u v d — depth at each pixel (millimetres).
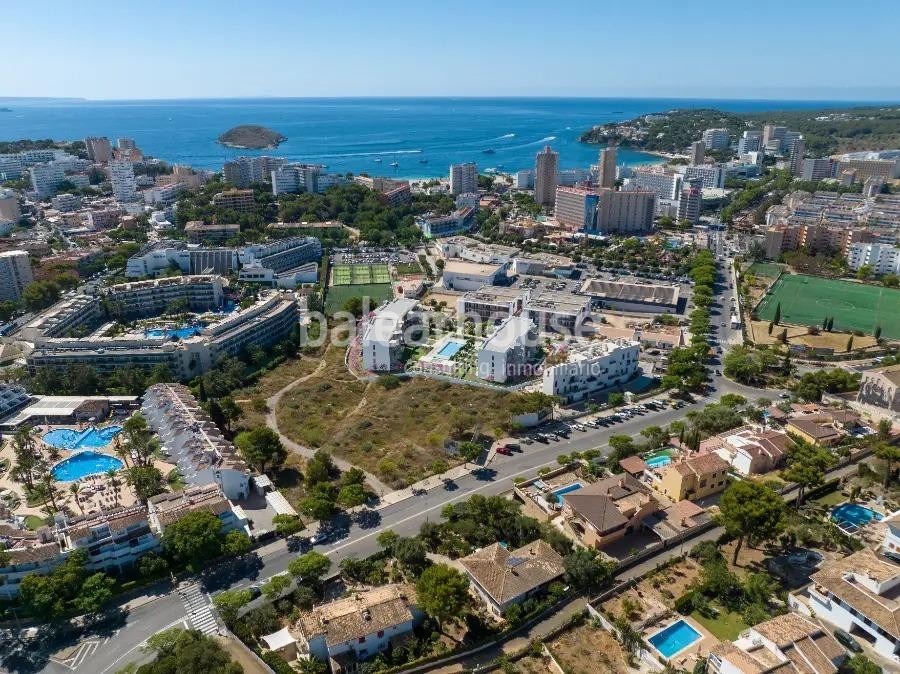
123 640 144000
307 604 152875
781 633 129000
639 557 164625
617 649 138625
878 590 141250
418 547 163500
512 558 157750
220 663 126312
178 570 164625
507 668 133000
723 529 176625
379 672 132000
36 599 144250
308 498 187375
